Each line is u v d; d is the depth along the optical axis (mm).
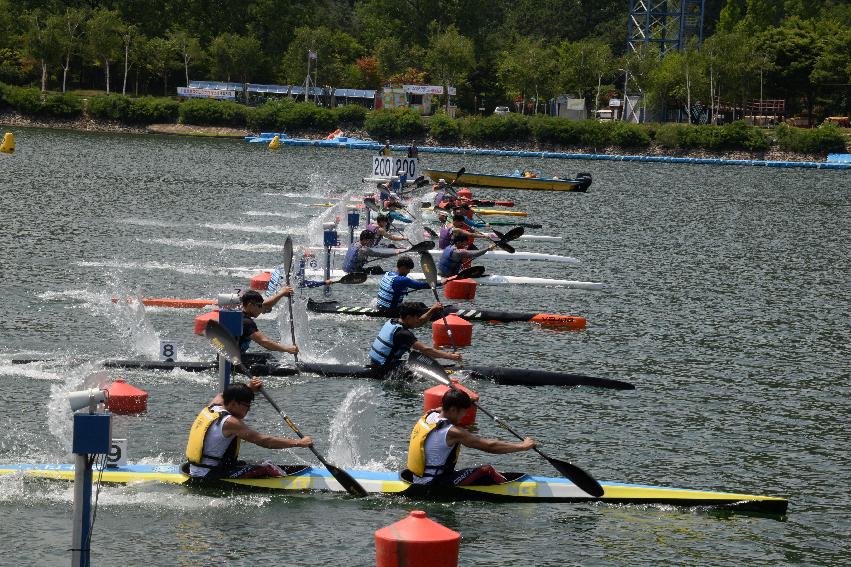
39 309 23000
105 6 143375
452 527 12227
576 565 11352
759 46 122312
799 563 11664
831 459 15352
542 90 127688
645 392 18656
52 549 11242
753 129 107250
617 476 14305
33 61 128750
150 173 62031
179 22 147000
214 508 12469
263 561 11164
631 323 24656
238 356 13477
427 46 157125
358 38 164250
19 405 16188
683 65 119938
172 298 24906
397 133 114562
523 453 15133
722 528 12586
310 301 23938
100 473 11703
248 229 38781
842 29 125812
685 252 37719
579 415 17094
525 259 34281
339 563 11188
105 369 18234
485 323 23906
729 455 15383
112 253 31422
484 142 112625
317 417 16344
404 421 16266
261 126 117250
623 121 116938
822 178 82500
